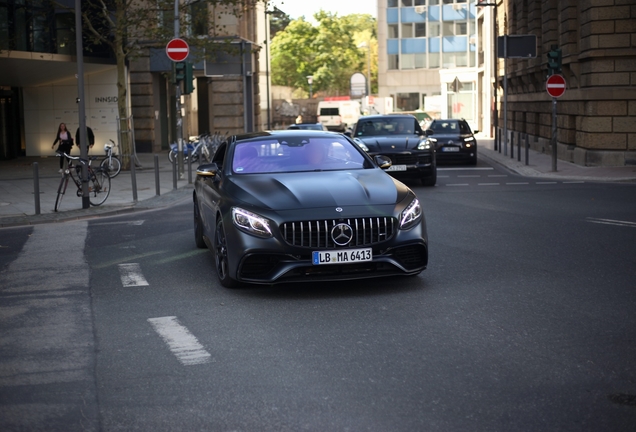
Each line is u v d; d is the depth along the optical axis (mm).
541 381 5086
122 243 11656
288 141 9336
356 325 6617
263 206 7727
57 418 4641
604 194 17000
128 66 35906
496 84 36156
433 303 7324
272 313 7113
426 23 77625
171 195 18906
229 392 5031
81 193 16703
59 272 9469
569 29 27016
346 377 5270
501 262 9250
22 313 7406
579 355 5625
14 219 14836
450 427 4367
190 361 5727
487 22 52562
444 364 5496
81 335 6547
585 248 10094
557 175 22547
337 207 7637
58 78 34719
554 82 23453
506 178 22219
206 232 9633
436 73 77875
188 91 23422
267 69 53625
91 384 5262
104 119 36094
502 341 6023
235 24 44875
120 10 27844
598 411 4555
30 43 29672
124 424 4523
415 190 18969
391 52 78875
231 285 8133
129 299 7883
